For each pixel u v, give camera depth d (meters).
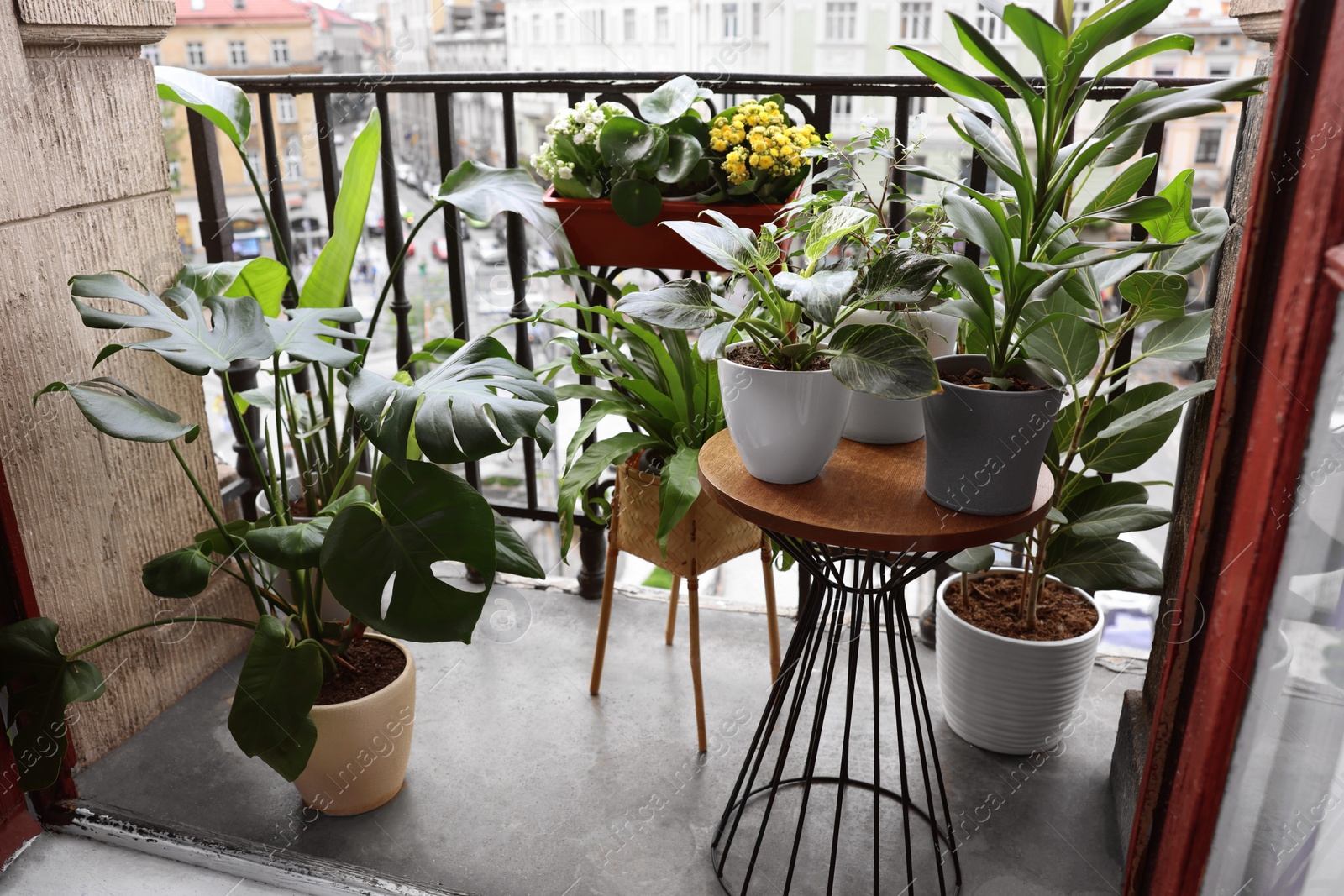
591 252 1.92
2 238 1.58
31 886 1.60
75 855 1.67
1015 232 1.31
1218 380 1.07
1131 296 1.47
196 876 1.63
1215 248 1.43
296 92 2.12
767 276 1.29
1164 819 1.26
